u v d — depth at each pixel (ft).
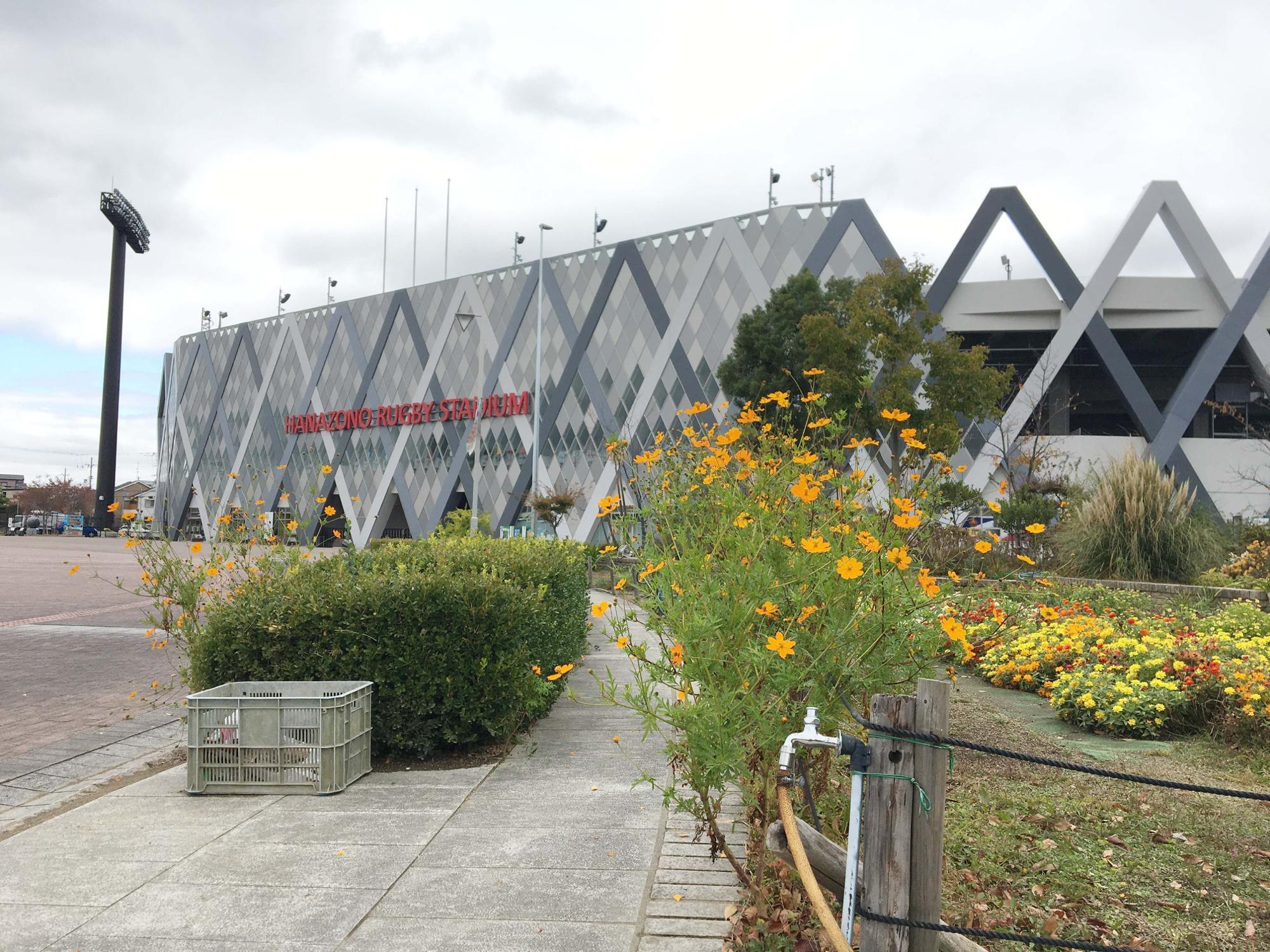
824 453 16.02
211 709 18.07
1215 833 15.62
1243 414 138.92
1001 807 17.35
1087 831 15.99
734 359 97.96
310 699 17.98
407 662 20.53
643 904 12.39
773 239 136.87
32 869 13.69
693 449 18.38
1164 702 22.98
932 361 77.77
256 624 20.65
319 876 13.42
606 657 36.94
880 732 8.21
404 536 214.90
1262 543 53.06
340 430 201.98
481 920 11.84
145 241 280.10
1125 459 54.34
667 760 20.33
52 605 59.00
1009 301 123.03
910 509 12.00
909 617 11.89
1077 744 22.39
